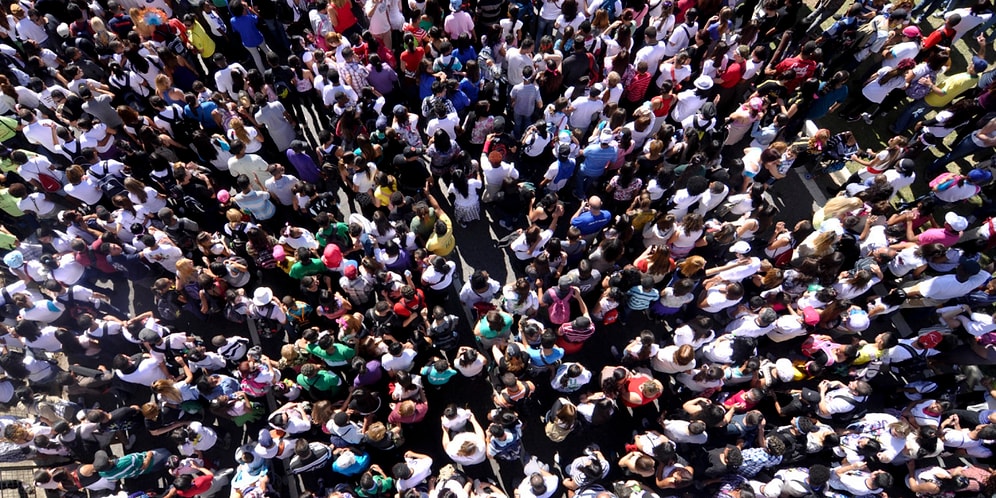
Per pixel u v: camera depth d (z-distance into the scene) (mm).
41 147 11227
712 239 9508
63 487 8008
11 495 8828
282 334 9953
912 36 11117
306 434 8711
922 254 9172
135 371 8273
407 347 8305
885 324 10445
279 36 11922
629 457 7945
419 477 7711
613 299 8461
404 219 9844
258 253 9133
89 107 9867
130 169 10188
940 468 8133
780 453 7742
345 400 8766
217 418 9344
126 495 7875
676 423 8156
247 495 7715
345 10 11398
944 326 9461
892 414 8867
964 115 10328
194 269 8797
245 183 9078
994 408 8719
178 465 7984
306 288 8266
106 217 9008
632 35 11336
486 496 7691
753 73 11211
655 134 10656
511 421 7512
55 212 9969
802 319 8938
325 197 9516
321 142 9594
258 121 10148
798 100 11016
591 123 11203
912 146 10586
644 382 7984
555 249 8336
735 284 8320
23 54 11438
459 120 11383
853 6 11453
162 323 9977
